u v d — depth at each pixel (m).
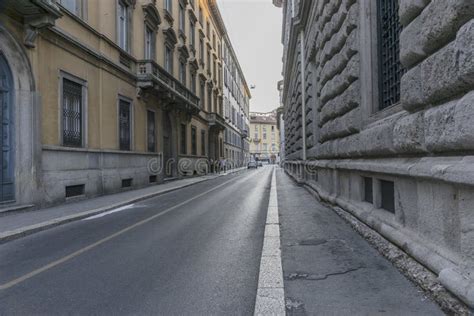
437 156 3.86
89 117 14.91
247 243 6.55
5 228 8.10
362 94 6.78
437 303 3.46
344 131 7.87
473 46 3.00
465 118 3.14
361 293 3.88
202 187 20.97
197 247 6.34
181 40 30.09
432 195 3.95
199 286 4.40
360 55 6.94
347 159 8.06
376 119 6.19
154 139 23.02
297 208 10.24
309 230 7.10
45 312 3.76
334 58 8.62
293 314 3.49
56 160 12.48
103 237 7.50
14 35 10.68
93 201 13.43
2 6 10.19
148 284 4.52
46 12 10.88
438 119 3.65
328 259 5.12
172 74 27.08
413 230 4.52
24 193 11.04
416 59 4.26
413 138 4.27
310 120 15.38
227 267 5.13
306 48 16.62
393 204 5.49
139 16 20.91
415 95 4.20
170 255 5.86
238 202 12.90
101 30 16.12
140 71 20.20
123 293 4.23
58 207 11.80
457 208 3.46
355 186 7.49
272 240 6.38
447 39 3.57
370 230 6.10
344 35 7.72
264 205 11.88
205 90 40.47
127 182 18.41
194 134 35.03
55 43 12.62
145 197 15.09
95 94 15.50
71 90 13.86
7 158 10.79
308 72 15.55
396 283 4.10
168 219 9.54
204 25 40.22
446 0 3.40
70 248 6.62
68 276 4.95
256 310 3.56
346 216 7.77
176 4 28.73
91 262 5.62
